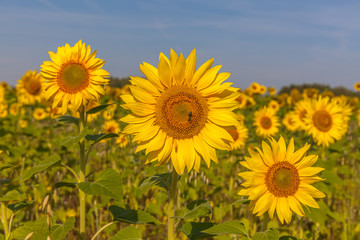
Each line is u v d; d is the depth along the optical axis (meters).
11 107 10.76
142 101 3.07
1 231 5.13
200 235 2.94
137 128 3.09
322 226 5.18
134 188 5.64
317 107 7.03
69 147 3.43
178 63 3.01
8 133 9.01
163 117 3.07
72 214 6.02
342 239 5.68
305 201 3.15
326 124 6.81
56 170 6.62
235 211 6.05
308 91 15.04
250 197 3.15
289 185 3.16
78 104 3.97
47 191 6.25
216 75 3.10
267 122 9.12
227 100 3.11
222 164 6.10
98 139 3.73
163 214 5.69
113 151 7.50
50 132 8.81
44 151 7.69
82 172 3.77
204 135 3.11
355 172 8.07
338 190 6.37
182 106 3.06
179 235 5.03
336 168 7.02
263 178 3.22
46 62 4.21
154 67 3.10
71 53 4.17
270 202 3.17
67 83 4.06
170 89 3.09
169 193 3.24
